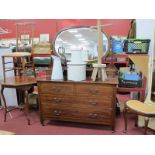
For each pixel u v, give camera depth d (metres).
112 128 2.66
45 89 2.82
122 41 3.15
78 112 2.75
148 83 2.67
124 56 3.20
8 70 3.46
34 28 4.95
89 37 3.44
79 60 2.69
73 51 2.69
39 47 3.71
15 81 3.06
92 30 3.43
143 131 2.71
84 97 2.67
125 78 2.96
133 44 2.83
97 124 2.84
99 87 2.57
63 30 3.55
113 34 4.53
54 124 3.00
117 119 3.13
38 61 4.09
